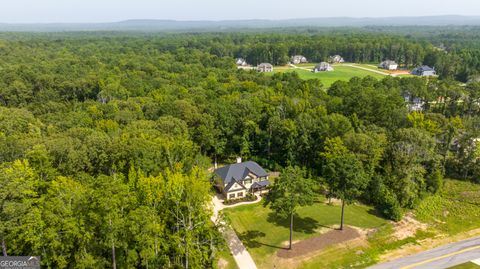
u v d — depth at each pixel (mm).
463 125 71062
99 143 53156
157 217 36094
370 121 78875
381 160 62688
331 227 51062
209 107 82875
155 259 38000
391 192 56969
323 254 45062
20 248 33438
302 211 55812
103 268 35688
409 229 51469
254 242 47562
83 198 33781
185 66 161125
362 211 56156
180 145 55562
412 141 60281
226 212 55594
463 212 56312
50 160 48969
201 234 40594
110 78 122188
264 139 76375
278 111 81000
